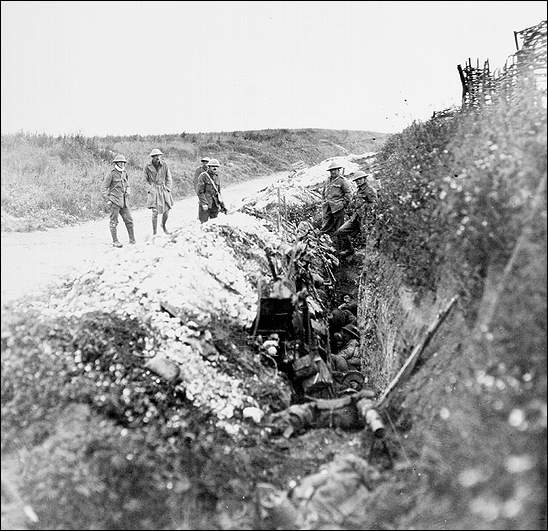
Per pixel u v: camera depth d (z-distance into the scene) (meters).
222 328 8.54
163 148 30.33
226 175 29.39
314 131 42.25
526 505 4.62
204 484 6.29
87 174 21.27
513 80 10.15
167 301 8.38
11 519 5.82
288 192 16.02
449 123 10.59
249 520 6.06
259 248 11.03
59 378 6.90
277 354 8.75
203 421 7.08
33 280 9.23
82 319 7.92
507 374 5.14
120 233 15.38
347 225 14.23
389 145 17.31
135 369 7.28
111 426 6.48
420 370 7.12
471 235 6.30
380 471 6.46
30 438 6.43
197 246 9.95
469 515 5.03
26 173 17.72
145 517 5.94
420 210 8.12
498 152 6.82
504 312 5.46
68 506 5.84
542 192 5.82
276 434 7.27
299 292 9.37
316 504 5.99
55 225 15.65
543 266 5.37
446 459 5.64
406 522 5.61
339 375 9.97
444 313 6.82
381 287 9.99
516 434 4.82
